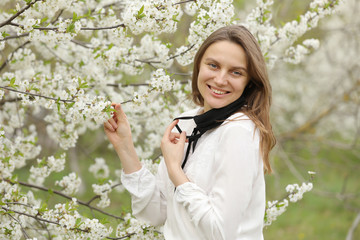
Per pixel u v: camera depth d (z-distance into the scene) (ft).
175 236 5.52
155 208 6.24
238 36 5.41
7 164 8.38
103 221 7.13
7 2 9.67
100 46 9.29
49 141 16.07
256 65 5.39
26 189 14.73
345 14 19.97
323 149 24.03
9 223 7.26
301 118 22.47
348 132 22.99
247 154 5.07
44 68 10.34
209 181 5.30
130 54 8.99
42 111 12.53
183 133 5.74
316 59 21.08
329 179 23.40
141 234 7.10
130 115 10.44
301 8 15.74
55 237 8.90
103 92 10.64
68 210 7.11
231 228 4.86
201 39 7.54
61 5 7.07
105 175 12.34
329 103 21.38
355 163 23.36
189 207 5.09
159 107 10.19
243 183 4.95
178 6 6.87
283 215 20.31
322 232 18.58
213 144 5.39
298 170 23.18
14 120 10.19
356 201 21.44
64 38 6.81
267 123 5.58
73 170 17.71
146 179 6.26
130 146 6.30
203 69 5.60
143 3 6.59
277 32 9.58
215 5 7.34
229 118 5.48
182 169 5.69
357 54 19.33
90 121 11.84
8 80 8.59
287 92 22.62
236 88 5.46
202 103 6.67
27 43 10.02
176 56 8.33
